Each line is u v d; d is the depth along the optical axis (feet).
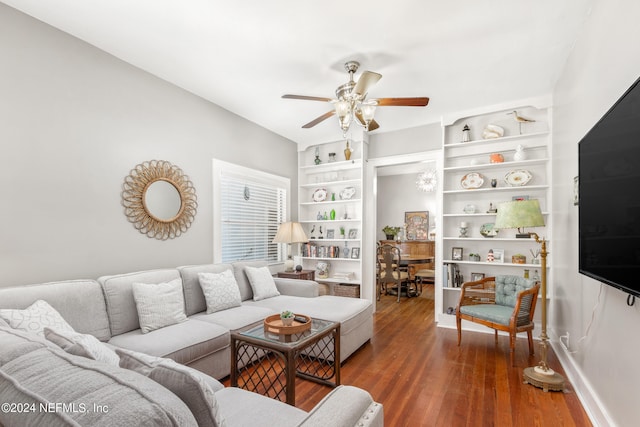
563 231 9.50
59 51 7.80
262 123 14.49
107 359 4.53
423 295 19.95
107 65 8.79
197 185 11.41
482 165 12.62
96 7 7.00
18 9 7.13
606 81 6.01
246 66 9.54
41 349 3.06
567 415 6.76
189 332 7.61
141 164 9.59
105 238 8.66
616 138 4.70
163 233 10.18
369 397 3.77
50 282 7.29
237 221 13.47
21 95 7.17
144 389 2.45
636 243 4.13
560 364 9.27
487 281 11.73
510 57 9.00
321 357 9.34
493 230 12.78
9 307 6.00
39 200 7.43
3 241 6.88
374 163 15.93
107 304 7.61
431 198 25.73
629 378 5.06
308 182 17.89
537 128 12.17
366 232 15.89
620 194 4.58
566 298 9.05
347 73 9.93
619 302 5.46
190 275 9.72
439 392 7.71
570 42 8.22
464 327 12.84
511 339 9.36
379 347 10.75
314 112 13.21
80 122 8.19
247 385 7.97
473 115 12.94
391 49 8.61
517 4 6.85
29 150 7.28
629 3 5.06
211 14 7.22
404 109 12.84
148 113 9.83
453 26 7.61
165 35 8.04
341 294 15.58
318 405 3.46
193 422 2.49
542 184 12.00
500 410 6.93
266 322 7.57
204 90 11.16
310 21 7.44
